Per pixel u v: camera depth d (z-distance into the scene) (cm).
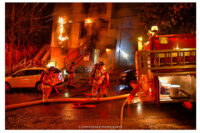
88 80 1189
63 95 823
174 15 1004
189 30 962
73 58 1550
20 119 478
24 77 908
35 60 1512
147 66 546
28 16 1388
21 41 1445
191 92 539
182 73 522
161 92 632
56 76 887
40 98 746
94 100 663
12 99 746
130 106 591
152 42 559
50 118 487
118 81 1228
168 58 545
